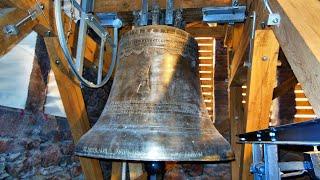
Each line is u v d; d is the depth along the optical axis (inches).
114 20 63.9
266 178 40.4
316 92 27.8
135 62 47.8
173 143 39.7
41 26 51.0
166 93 45.3
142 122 42.3
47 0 52.3
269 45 48.2
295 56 33.4
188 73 48.9
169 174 113.0
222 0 59.2
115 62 65.2
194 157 39.3
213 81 120.0
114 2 63.3
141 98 44.8
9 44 43.2
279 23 39.6
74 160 76.1
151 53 47.4
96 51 69.9
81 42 55.6
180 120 43.5
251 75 50.9
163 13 57.0
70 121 62.7
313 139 24.8
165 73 46.6
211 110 118.4
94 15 63.0
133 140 39.6
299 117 112.0
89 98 84.0
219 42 121.4
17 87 56.0
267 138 35.9
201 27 107.3
